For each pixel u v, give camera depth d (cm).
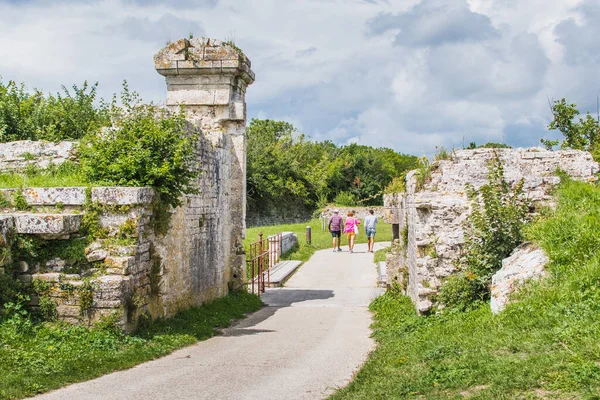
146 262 1078
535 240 1033
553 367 609
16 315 928
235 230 1703
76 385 765
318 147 7206
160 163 1117
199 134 1377
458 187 1218
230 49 1625
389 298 1505
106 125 1206
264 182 5288
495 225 1094
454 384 643
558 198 1148
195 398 715
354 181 6700
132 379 801
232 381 797
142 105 1206
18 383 731
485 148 1251
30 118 1836
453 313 1065
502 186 1141
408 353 853
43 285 968
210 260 1483
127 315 1007
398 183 1762
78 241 1003
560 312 766
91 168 1122
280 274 2141
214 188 1512
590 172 1216
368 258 2762
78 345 915
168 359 938
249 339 1131
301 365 898
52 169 1236
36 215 973
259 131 6512
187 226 1308
